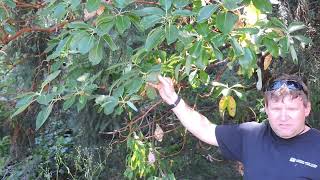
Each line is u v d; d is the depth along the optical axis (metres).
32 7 2.88
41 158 5.79
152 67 2.07
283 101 1.97
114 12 1.98
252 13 2.15
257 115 3.56
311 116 3.59
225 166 4.61
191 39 1.91
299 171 1.97
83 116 3.99
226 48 2.46
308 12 3.37
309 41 2.26
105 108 2.05
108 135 4.15
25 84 3.93
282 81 2.01
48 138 6.00
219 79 3.05
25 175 5.53
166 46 2.71
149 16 1.80
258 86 2.56
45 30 2.70
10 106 4.10
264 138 2.10
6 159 5.41
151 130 3.18
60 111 4.48
